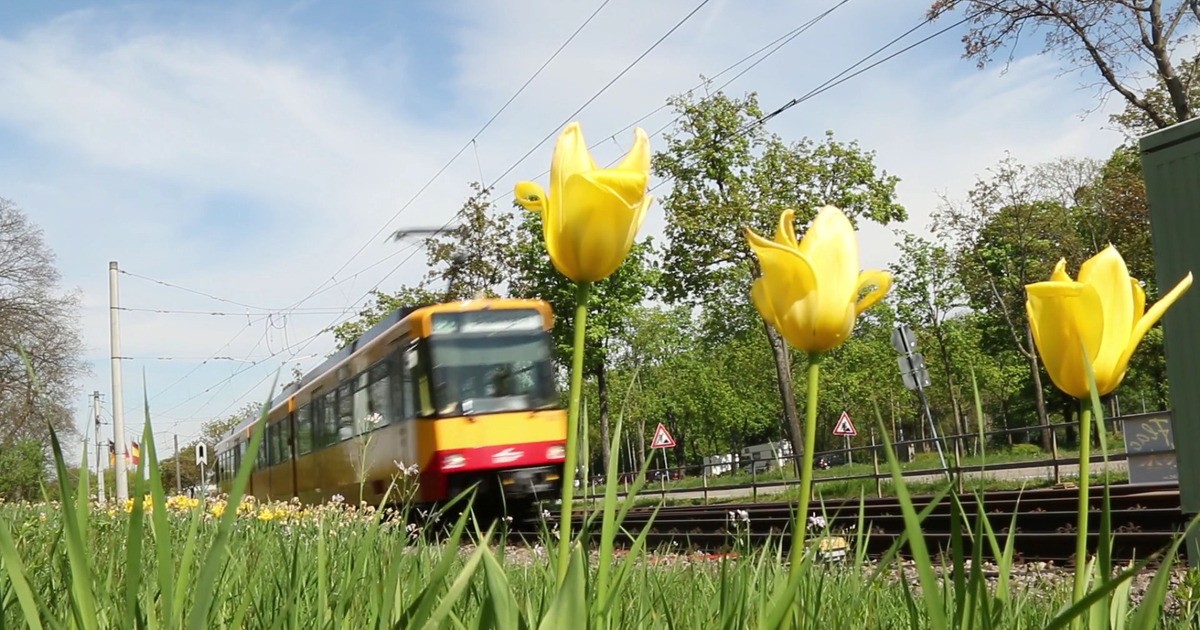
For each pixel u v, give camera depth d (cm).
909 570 616
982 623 107
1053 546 985
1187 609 274
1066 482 1534
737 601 153
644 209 115
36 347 3972
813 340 111
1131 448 1238
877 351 4784
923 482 1675
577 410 114
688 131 2788
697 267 2781
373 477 1750
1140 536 914
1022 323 3509
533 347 1597
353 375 1900
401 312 1712
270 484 2541
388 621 148
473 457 1516
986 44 2011
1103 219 3111
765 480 2481
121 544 319
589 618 116
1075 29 1953
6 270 4084
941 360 4506
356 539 309
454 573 246
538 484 1541
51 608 182
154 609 162
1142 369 3612
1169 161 630
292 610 164
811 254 112
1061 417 4972
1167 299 118
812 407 111
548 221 113
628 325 2961
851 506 1434
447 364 1548
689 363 5841
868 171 2748
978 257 3253
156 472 105
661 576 277
